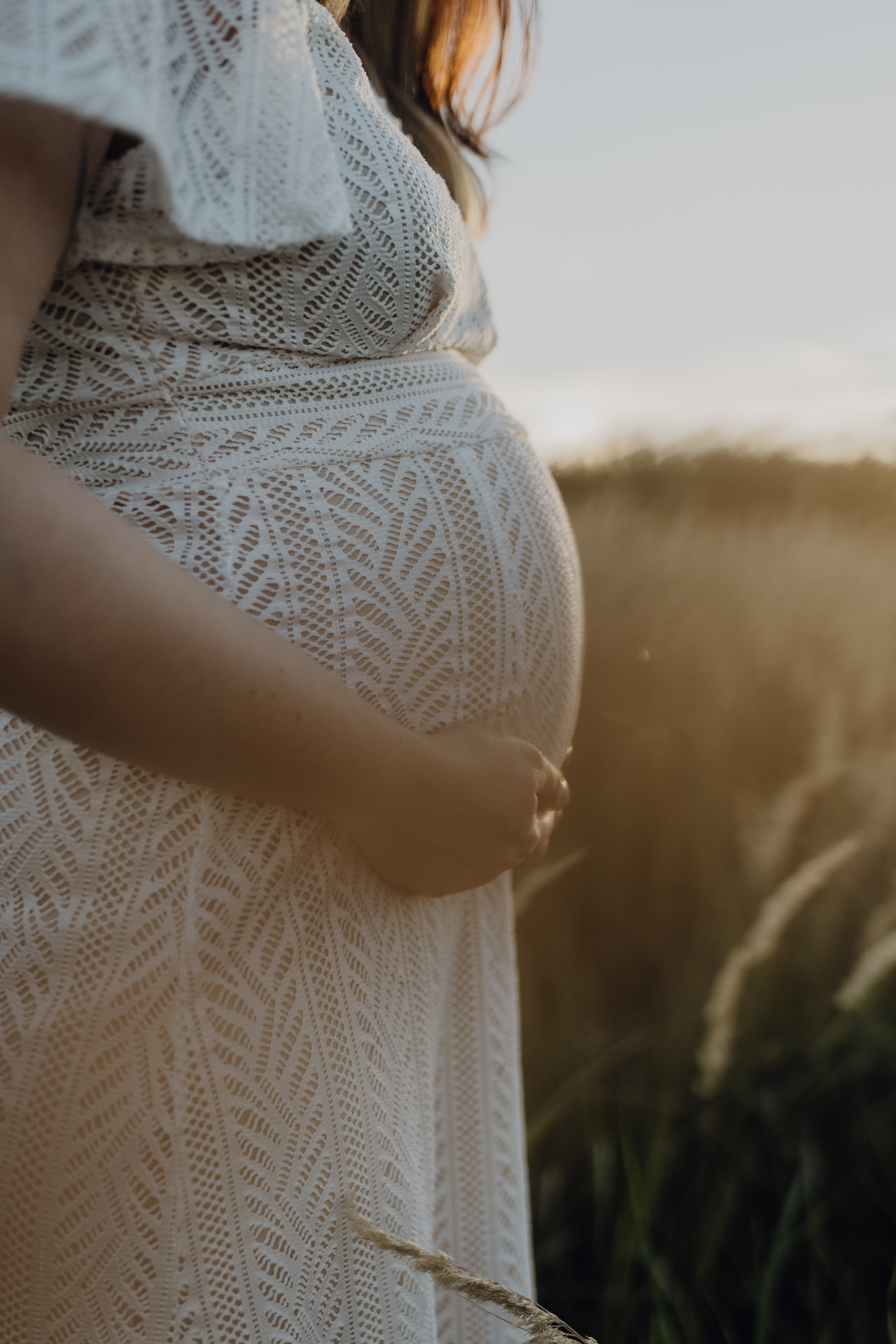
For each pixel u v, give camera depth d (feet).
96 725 1.65
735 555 11.53
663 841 8.06
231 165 1.83
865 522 14.44
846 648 9.57
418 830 2.18
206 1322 2.01
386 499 2.27
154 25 1.60
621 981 7.40
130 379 2.02
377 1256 2.25
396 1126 2.39
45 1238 1.98
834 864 5.82
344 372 2.27
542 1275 5.94
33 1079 1.96
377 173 2.18
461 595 2.40
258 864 2.09
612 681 9.65
